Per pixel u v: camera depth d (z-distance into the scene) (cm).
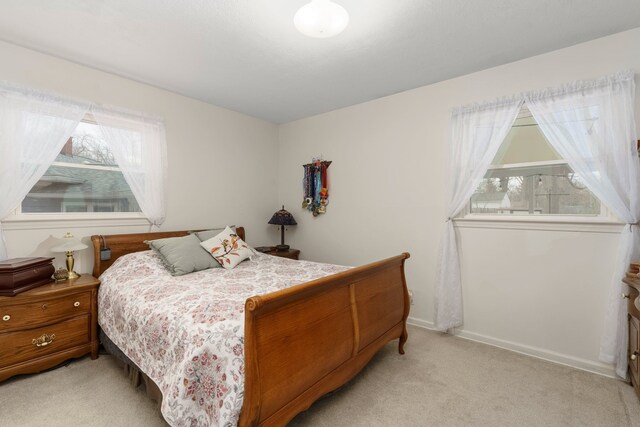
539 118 247
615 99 218
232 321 155
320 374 166
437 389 205
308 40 228
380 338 224
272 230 444
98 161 284
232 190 392
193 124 350
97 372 222
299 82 305
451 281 290
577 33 221
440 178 305
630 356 203
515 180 271
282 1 184
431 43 232
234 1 184
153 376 168
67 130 257
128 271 246
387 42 231
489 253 278
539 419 176
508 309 268
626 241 213
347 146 377
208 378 138
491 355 255
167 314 171
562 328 244
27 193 240
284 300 143
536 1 186
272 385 137
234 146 393
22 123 236
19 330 209
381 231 349
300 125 427
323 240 404
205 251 285
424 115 315
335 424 171
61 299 226
